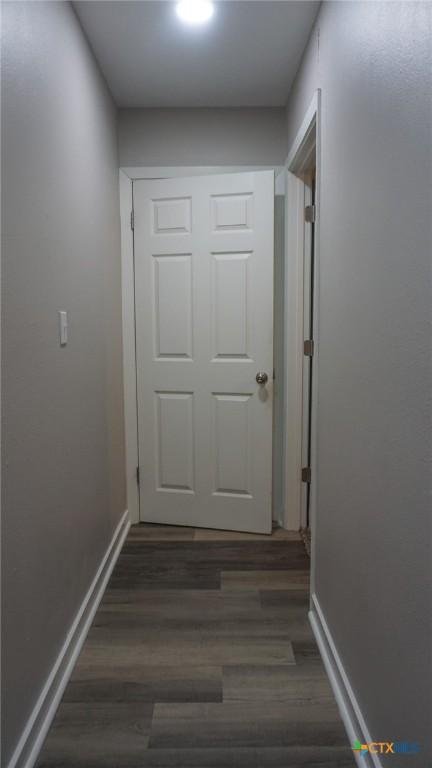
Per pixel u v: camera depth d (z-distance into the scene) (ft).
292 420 9.01
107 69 7.48
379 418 3.80
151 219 8.95
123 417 9.08
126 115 8.89
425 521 3.00
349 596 4.70
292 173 8.55
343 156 4.81
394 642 3.53
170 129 8.92
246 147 8.94
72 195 5.74
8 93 3.85
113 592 7.09
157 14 6.08
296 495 9.20
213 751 4.44
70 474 5.56
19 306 4.05
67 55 5.59
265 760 4.35
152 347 9.20
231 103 8.75
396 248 3.40
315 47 6.21
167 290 9.02
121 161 8.93
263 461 8.95
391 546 3.57
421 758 3.08
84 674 5.40
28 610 4.25
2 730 3.73
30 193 4.33
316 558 6.20
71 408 5.62
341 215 4.91
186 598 6.93
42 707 4.53
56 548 5.03
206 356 9.00
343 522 4.92
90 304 6.60
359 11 4.21
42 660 4.60
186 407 9.21
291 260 8.68
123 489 9.05
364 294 4.16
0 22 3.69
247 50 7.00
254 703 4.99
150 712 4.87
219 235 8.68
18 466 4.02
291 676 5.38
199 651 5.79
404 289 3.27
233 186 8.54
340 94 4.91
